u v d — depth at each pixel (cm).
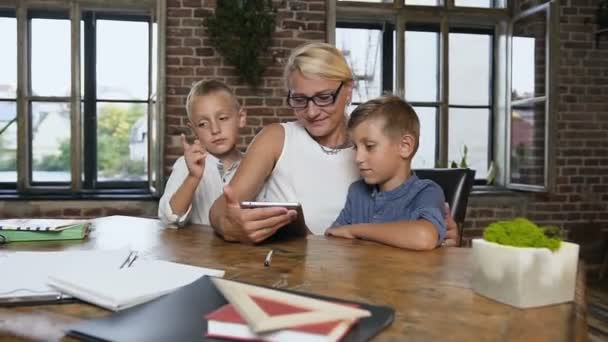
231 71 345
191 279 69
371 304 60
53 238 109
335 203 135
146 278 69
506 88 386
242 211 102
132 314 56
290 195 134
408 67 383
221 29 336
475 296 66
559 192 379
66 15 342
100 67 350
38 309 61
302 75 122
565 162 379
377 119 116
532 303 61
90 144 352
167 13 338
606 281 360
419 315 58
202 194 157
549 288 62
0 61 337
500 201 371
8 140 341
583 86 380
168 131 341
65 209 329
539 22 350
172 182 154
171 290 64
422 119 384
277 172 136
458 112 393
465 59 393
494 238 65
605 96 383
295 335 48
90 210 332
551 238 62
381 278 75
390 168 119
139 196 338
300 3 351
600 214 384
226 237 108
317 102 124
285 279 75
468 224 369
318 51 123
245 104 346
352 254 94
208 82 169
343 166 136
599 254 384
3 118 339
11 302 62
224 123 162
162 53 333
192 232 121
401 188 121
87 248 101
